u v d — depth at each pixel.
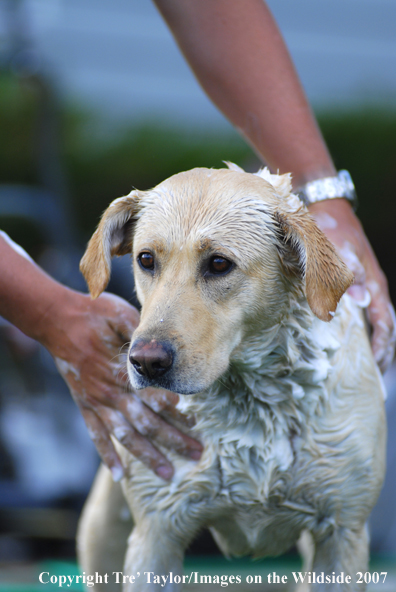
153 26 11.73
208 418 2.54
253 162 4.86
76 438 5.46
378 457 2.60
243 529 2.68
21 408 5.51
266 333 2.45
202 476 2.56
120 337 2.58
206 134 13.70
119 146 13.53
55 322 2.60
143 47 12.14
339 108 13.59
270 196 2.47
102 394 2.58
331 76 13.59
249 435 2.53
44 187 8.53
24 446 5.33
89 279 2.54
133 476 2.62
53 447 5.41
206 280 2.34
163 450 2.59
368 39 12.35
